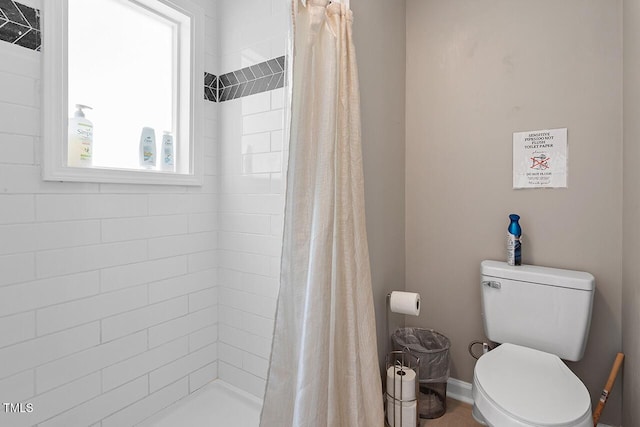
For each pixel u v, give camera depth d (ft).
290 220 3.66
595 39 4.57
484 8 5.38
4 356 3.39
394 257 5.82
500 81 5.26
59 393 3.82
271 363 3.64
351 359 4.04
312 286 3.62
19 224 3.47
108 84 4.73
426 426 4.88
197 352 5.48
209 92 5.57
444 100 5.77
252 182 5.31
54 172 3.67
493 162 5.35
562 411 3.20
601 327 4.59
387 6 5.51
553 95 4.86
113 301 4.33
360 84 4.78
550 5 4.86
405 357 5.20
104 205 4.22
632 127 3.91
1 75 3.33
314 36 3.78
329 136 3.84
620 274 4.46
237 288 5.54
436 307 5.92
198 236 5.45
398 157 5.93
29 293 3.56
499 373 3.85
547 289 4.46
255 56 5.21
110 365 4.31
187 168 5.27
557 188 4.85
